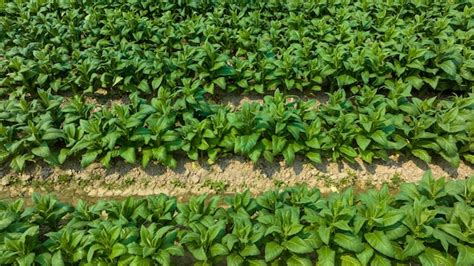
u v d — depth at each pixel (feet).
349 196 14.69
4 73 20.67
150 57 20.51
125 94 21.08
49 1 24.47
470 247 13.55
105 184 17.76
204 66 20.35
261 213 14.61
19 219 14.40
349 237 13.71
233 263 13.37
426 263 13.38
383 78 19.92
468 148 17.75
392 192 17.66
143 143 17.67
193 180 17.80
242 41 21.75
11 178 17.67
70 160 17.95
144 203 14.96
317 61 20.29
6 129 17.24
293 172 17.84
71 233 13.79
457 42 21.72
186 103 18.47
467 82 20.48
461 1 24.14
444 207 14.44
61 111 18.49
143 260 13.42
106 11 23.72
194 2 24.47
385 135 17.35
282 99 18.33
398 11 24.13
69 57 21.39
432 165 18.03
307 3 23.94
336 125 17.72
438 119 17.65
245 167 17.90
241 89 21.01
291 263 13.82
